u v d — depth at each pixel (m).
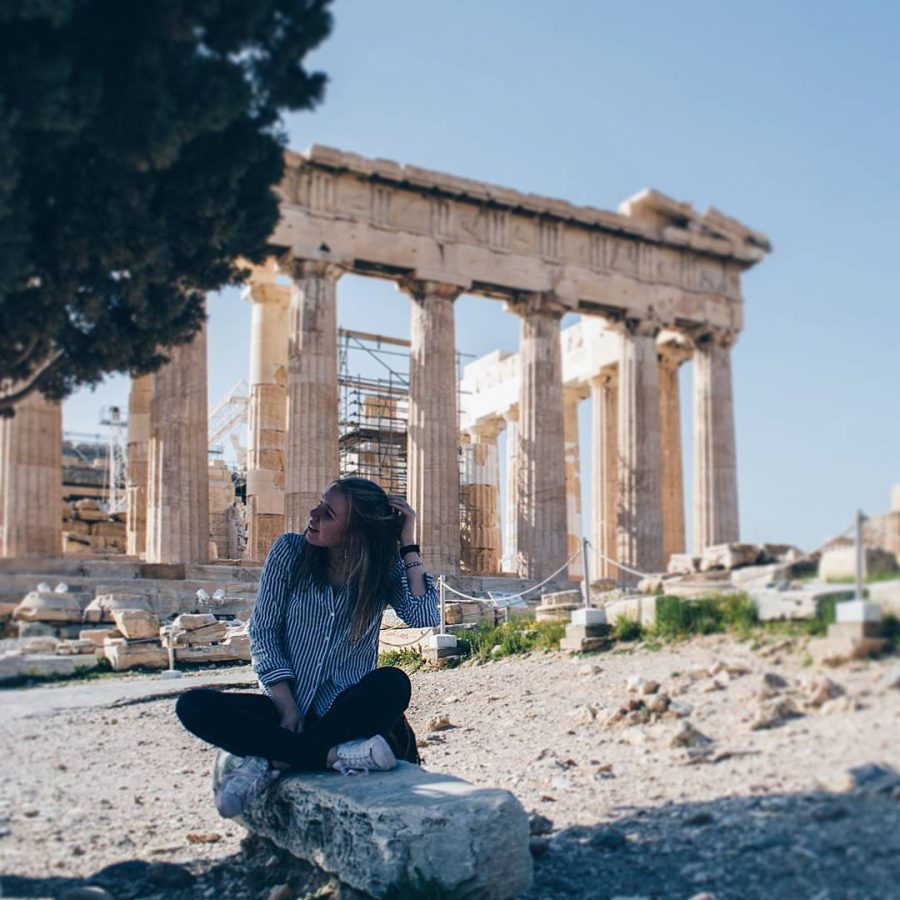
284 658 5.84
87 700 9.75
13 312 7.18
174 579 19.81
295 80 7.49
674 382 41.22
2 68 5.86
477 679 10.88
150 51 6.26
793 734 4.17
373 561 5.84
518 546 33.41
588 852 4.46
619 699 7.06
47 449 17.42
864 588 4.05
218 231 7.86
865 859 3.23
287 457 29.27
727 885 3.47
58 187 6.87
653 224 36.34
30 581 14.66
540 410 33.53
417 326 32.16
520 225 34.00
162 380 26.66
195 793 6.99
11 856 5.55
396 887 4.64
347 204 31.02
